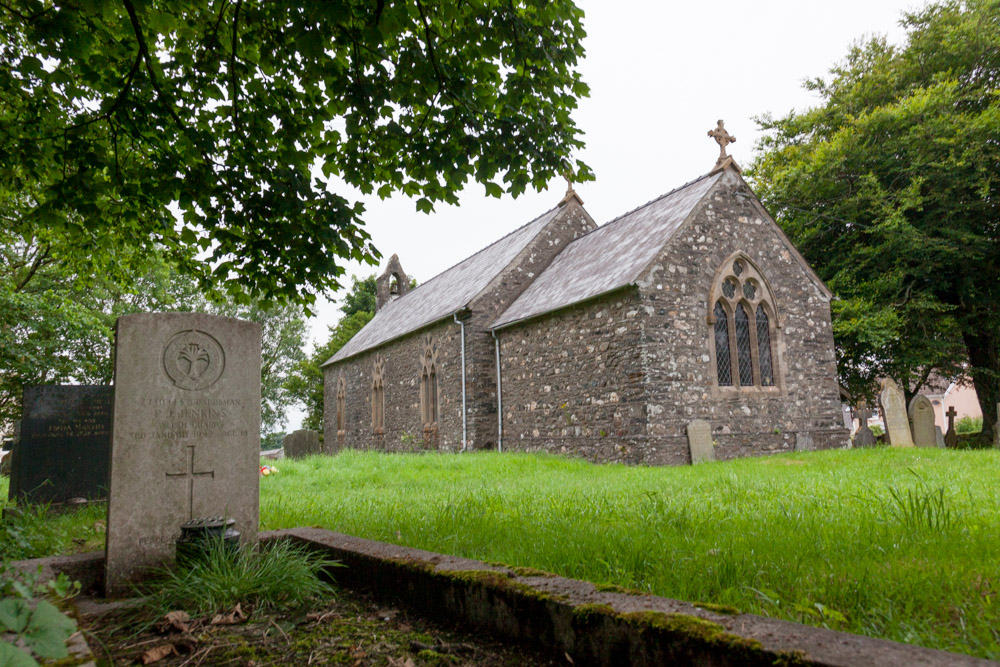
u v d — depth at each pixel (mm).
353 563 4094
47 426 8570
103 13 5605
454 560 3607
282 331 42594
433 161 6312
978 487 6855
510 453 15781
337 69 5707
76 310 16844
